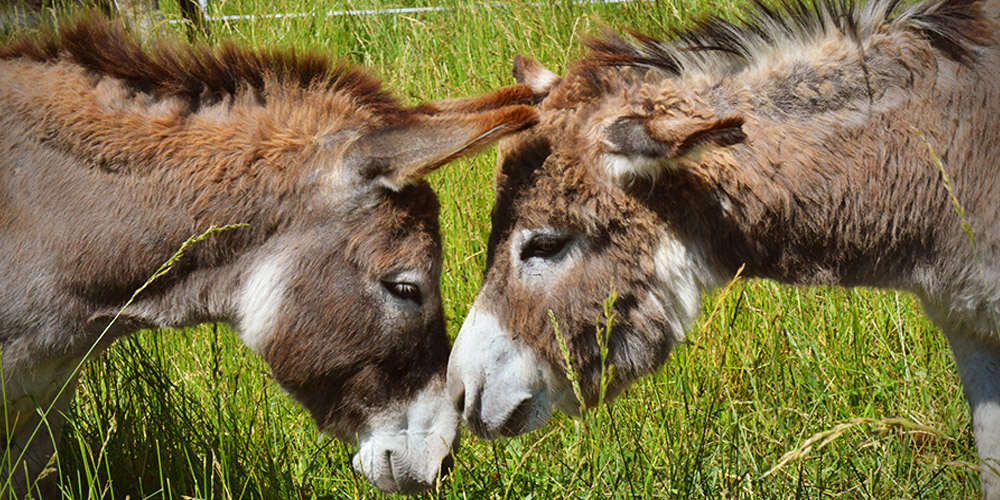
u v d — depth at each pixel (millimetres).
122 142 3734
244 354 5062
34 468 4102
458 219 5863
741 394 5070
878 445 4633
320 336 3859
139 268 3748
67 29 3869
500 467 4645
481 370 3879
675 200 3762
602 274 3820
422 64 7305
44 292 3656
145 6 7152
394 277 3854
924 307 4082
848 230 3736
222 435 4473
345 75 4055
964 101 3586
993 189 3541
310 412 4090
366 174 3783
